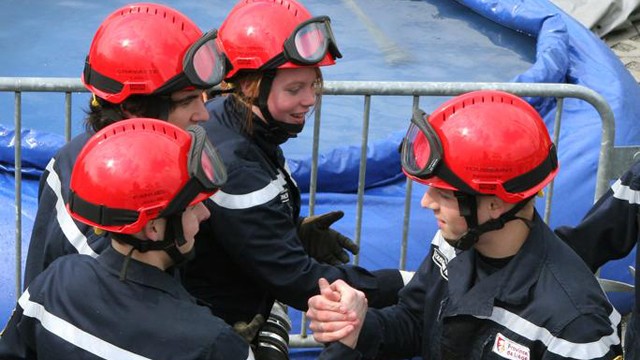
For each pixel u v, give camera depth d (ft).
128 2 33.73
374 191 19.03
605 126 14.89
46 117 24.93
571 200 18.21
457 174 8.82
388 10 32.89
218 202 10.58
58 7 32.99
